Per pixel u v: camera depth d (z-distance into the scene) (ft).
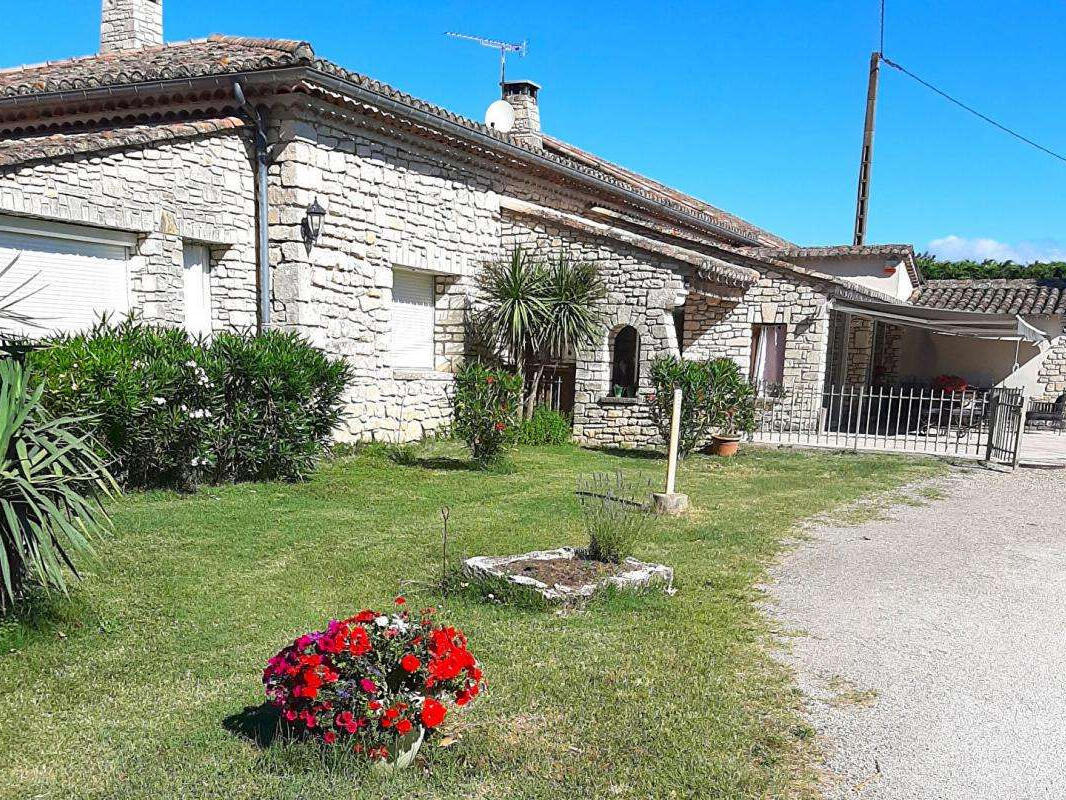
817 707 13.14
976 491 33.35
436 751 11.34
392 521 24.70
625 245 43.75
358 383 37.42
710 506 28.81
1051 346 66.28
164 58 39.06
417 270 41.65
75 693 12.94
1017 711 13.15
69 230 28.14
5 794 10.18
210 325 34.09
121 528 22.02
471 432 34.63
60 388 23.12
